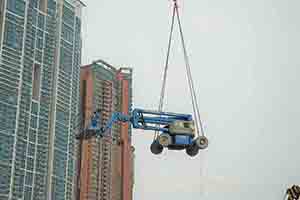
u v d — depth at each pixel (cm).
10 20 7956
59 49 9006
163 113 4941
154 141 4834
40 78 8462
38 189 7938
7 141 7444
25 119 7894
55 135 8519
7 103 7581
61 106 8800
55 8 9112
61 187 8425
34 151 8000
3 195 7225
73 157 8956
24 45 8131
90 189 9231
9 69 7738
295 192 8406
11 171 7419
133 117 4938
